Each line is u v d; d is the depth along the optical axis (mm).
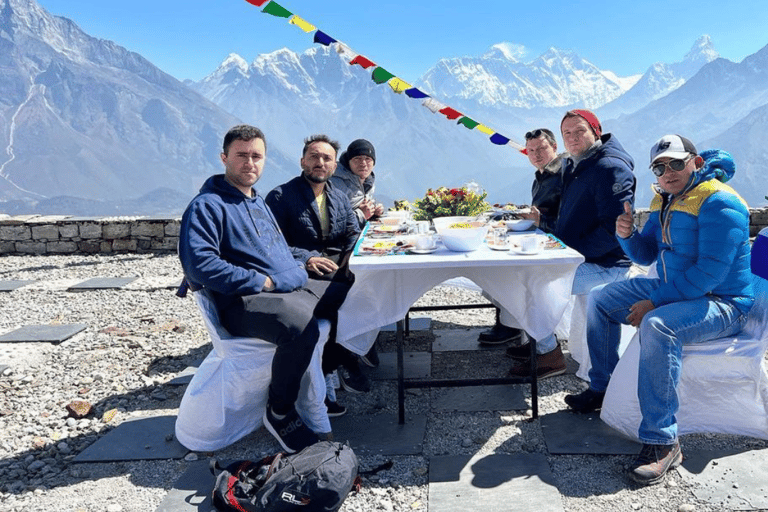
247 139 3184
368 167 5105
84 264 8680
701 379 3023
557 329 4602
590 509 2549
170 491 2816
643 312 3061
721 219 2838
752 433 3059
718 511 2479
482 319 5539
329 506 2514
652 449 2787
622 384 3125
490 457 3025
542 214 4758
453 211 6051
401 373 3436
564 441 3137
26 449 3342
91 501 2775
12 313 6215
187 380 4234
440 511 2580
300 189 4180
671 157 2900
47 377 4434
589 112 3971
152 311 6184
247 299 3064
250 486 2658
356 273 3336
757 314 3021
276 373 3035
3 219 9391
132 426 3537
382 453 3131
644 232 3424
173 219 9328
